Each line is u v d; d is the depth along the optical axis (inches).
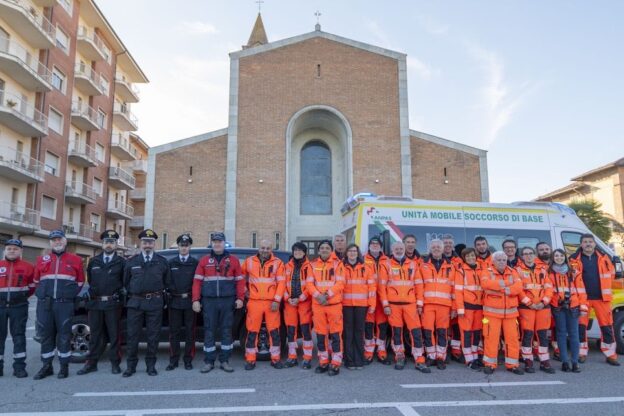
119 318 265.1
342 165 876.6
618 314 318.0
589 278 287.4
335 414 185.8
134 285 254.2
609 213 1501.0
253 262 274.8
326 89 839.7
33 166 1028.5
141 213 1785.2
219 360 265.4
